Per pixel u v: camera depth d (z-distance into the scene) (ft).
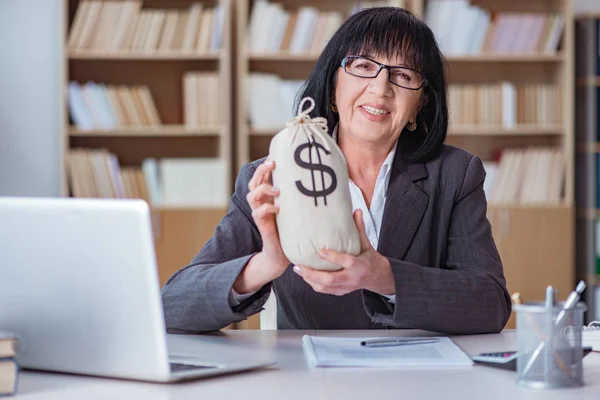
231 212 6.45
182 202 16.01
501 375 4.36
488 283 5.68
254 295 5.56
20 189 16.58
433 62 6.29
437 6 16.31
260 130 16.03
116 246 4.09
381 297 5.56
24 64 16.51
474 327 5.52
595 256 16.76
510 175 16.51
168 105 16.69
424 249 6.27
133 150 16.79
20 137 16.56
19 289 4.35
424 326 5.38
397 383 4.18
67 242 4.18
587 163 16.92
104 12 15.88
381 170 6.44
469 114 16.46
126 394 4.00
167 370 4.13
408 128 6.57
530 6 17.13
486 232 6.31
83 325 4.27
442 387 4.10
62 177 15.79
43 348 4.40
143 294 4.10
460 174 6.41
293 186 4.58
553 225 16.26
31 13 16.51
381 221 6.34
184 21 16.05
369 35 6.16
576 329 4.12
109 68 16.57
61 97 15.88
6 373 3.97
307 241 4.57
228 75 15.93
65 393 4.03
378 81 6.09
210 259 6.19
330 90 6.49
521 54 16.44
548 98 16.60
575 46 17.15
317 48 16.20
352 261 4.66
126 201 4.08
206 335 5.70
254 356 4.90
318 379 4.28
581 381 4.14
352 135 6.36
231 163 16.67
